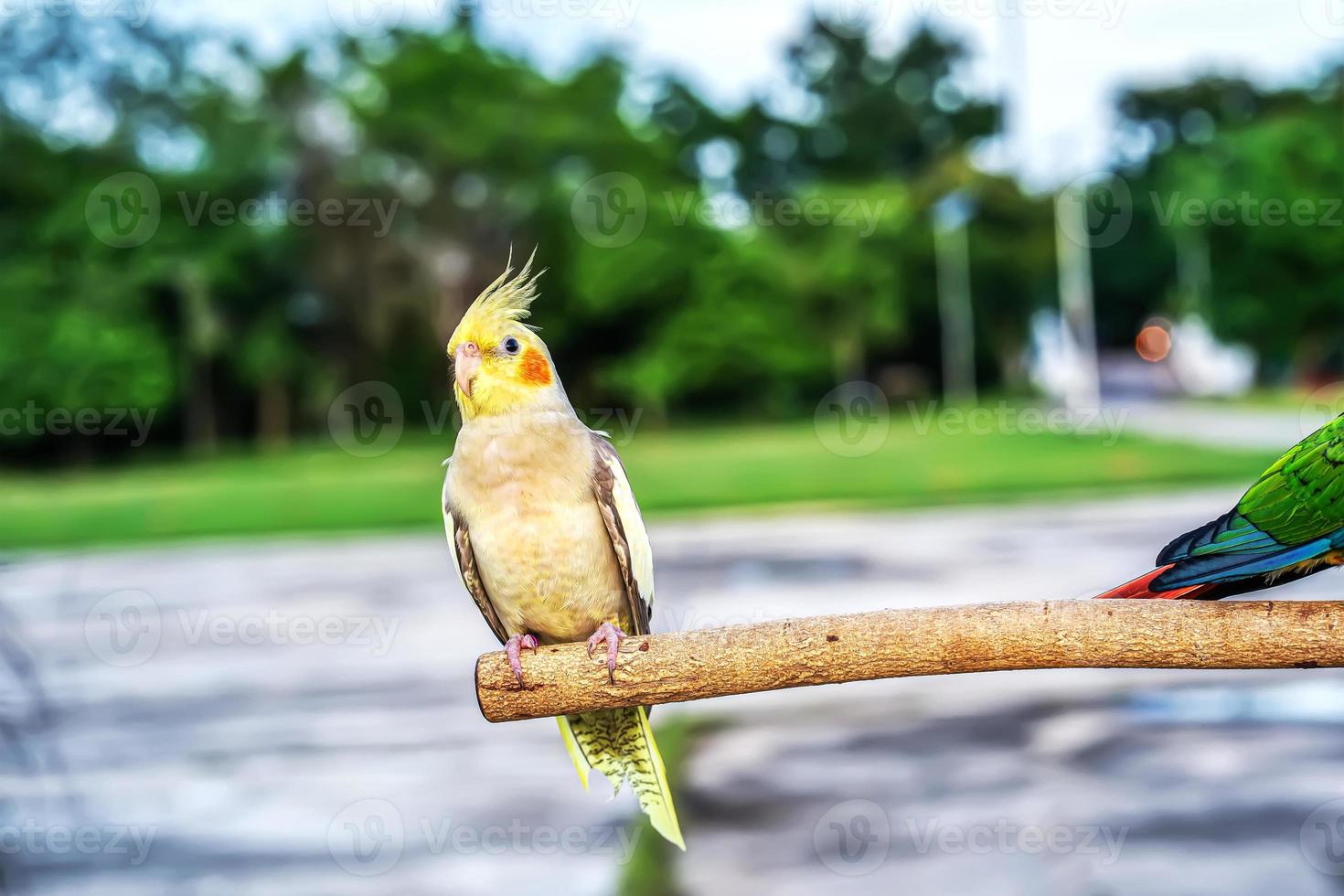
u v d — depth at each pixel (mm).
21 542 27906
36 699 7039
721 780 10391
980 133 81438
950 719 11977
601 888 8273
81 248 58625
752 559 21547
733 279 65500
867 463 38219
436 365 63531
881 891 7910
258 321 62406
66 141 58906
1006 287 76375
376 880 8492
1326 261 65250
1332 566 4824
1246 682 12891
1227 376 71938
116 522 30750
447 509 5828
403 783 10672
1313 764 10102
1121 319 84062
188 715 12930
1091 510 26109
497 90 64562
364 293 60969
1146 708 12062
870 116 79125
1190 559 4738
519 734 12062
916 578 18734
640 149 65438
